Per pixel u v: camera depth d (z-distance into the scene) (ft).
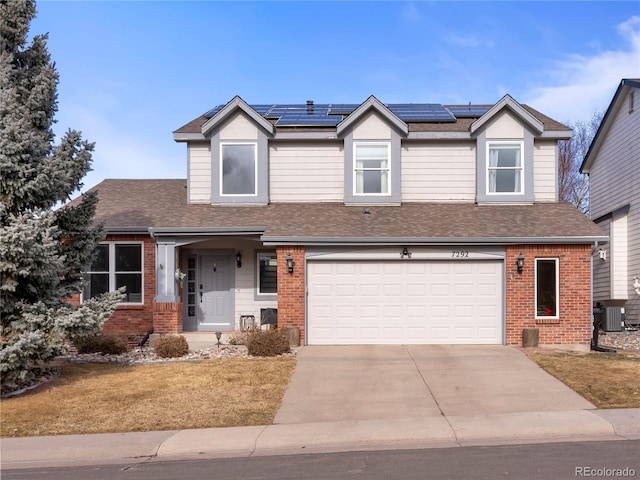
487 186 53.78
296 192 55.11
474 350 44.29
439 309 47.39
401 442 25.05
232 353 44.29
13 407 30.37
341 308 47.47
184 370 38.11
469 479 19.57
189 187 55.52
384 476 20.21
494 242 46.29
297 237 46.62
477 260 47.32
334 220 50.06
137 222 52.65
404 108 64.44
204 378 35.88
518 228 47.75
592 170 78.07
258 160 54.19
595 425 26.04
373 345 46.83
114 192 61.31
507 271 46.88
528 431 25.71
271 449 24.56
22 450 24.36
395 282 47.60
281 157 55.26
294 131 54.49
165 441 25.20
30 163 35.04
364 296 47.55
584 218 49.65
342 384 34.60
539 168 54.44
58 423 27.96
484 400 30.96
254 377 36.09
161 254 49.83
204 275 54.19
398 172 53.72
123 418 28.58
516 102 53.01
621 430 25.76
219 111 54.13
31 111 37.22
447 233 47.01
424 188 54.65
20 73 37.81
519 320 46.70
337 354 43.09
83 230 39.65
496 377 35.73
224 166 54.65
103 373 37.70
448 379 35.47
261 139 54.24
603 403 29.76
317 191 54.95
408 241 46.52
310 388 33.81
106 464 23.09
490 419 27.48
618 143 69.31
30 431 26.94
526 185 53.26
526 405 29.81
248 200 54.24
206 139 54.90
